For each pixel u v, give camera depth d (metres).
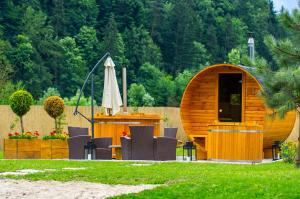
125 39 91.06
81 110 37.62
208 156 25.14
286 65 21.94
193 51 95.06
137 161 24.02
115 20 93.19
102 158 25.34
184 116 27.31
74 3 92.56
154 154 24.44
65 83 83.31
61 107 28.81
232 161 24.69
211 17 100.50
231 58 72.94
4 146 26.28
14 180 16.77
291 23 21.89
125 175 17.80
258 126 24.64
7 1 84.00
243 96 26.88
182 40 95.38
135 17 94.94
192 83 27.02
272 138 26.80
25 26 84.06
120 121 28.33
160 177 17.28
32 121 37.09
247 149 24.56
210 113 27.25
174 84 85.81
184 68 95.12
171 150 24.62
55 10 91.00
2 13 83.38
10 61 77.44
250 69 26.55
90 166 21.53
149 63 87.31
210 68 26.78
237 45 99.19
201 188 14.29
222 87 27.55
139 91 78.12
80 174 18.05
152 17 96.69
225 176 16.72
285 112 20.80
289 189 14.06
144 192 13.91
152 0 99.50
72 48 85.75
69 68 84.00
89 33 88.44
